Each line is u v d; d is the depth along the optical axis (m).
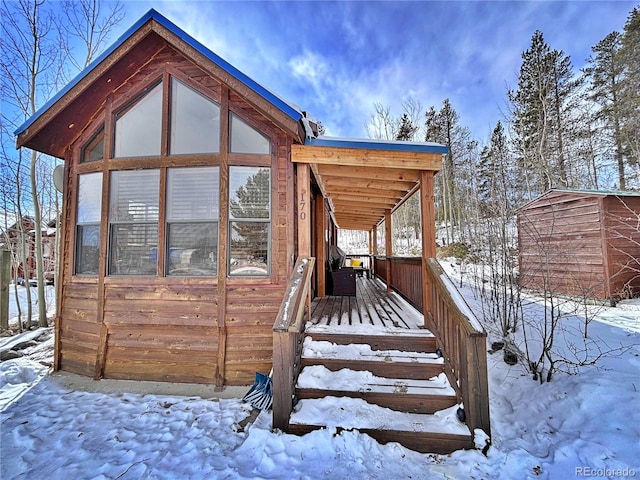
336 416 2.57
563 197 7.09
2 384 3.91
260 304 3.92
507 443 2.47
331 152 3.83
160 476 2.18
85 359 4.20
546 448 2.38
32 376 4.21
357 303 5.43
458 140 22.73
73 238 4.45
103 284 4.13
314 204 6.35
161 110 4.33
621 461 2.14
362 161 3.80
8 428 2.88
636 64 14.55
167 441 2.64
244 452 2.42
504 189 6.44
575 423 2.58
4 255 6.46
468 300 6.35
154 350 4.01
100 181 4.41
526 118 15.87
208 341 3.92
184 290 3.98
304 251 3.82
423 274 3.76
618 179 14.26
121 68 4.23
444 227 22.27
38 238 7.11
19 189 7.64
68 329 4.38
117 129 4.38
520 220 7.54
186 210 4.08
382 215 9.06
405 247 21.16
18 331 6.51
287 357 2.66
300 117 3.56
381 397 2.75
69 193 4.59
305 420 2.55
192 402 3.39
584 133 15.13
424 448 2.39
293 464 2.23
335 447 2.35
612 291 5.98
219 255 3.94
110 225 4.21
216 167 4.09
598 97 15.98
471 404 2.36
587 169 15.00
